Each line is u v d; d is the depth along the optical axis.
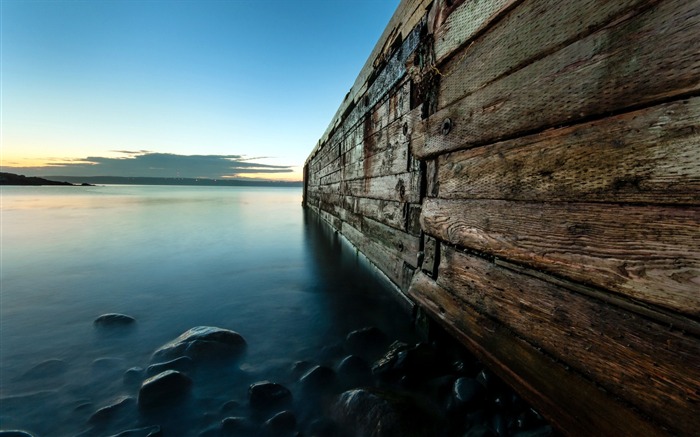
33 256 6.80
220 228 11.37
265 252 7.43
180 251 7.50
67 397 2.25
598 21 1.25
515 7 1.67
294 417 2.04
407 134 3.16
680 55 1.00
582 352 1.34
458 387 2.21
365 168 5.12
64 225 11.55
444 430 1.93
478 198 2.02
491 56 1.86
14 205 20.14
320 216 13.36
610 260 1.23
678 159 1.02
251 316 3.77
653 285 1.09
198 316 3.76
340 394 2.23
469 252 2.13
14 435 1.86
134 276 5.43
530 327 1.62
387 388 2.36
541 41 1.51
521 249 1.65
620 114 1.20
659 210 1.08
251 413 2.12
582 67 1.32
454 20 2.19
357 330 3.20
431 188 2.66
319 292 4.65
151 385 2.22
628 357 1.17
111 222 12.59
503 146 1.80
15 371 2.57
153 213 16.48
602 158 1.26
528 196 1.62
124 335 3.23
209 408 2.17
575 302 1.38
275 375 2.56
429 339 2.92
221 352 2.79
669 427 1.04
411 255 3.17
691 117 0.98
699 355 0.97
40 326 3.42
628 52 1.15
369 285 4.96
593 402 1.29
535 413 1.95
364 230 5.27
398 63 3.38
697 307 0.97
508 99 1.72
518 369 1.69
